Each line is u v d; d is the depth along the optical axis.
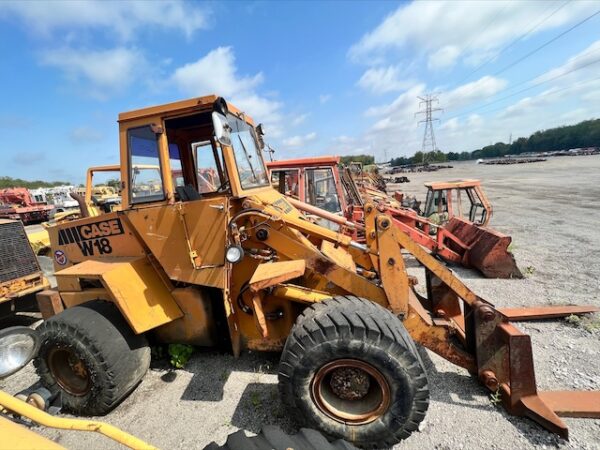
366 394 2.23
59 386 2.78
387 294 2.55
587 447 2.12
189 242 2.83
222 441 2.34
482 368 2.52
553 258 6.07
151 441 2.38
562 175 25.23
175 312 2.98
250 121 3.65
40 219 21.06
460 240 6.22
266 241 2.81
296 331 2.21
